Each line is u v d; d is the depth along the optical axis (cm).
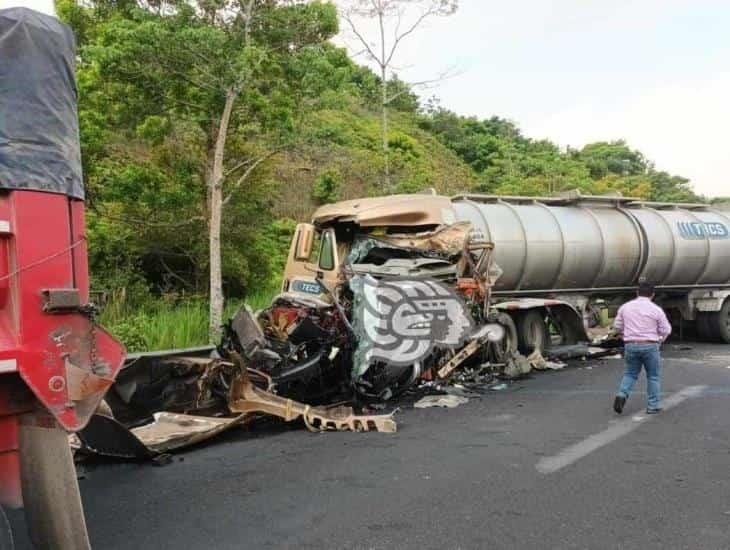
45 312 333
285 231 1891
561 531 465
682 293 1625
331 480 589
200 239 1425
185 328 1212
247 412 771
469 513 502
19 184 331
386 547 443
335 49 1270
